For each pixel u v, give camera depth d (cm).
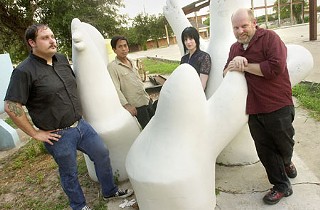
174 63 1343
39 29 240
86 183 351
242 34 222
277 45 216
